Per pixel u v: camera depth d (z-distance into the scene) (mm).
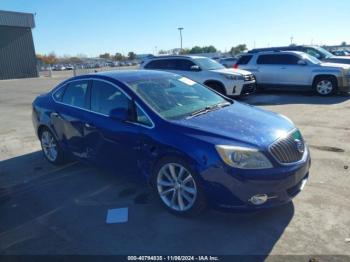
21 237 3727
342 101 11508
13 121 10430
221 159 3465
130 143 4230
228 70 12516
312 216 3801
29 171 5723
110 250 3404
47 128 5793
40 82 28875
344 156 5691
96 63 83062
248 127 3844
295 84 13625
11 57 38094
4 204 4539
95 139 4742
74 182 5113
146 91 4496
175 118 4102
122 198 4484
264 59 14305
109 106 4637
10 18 37156
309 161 4008
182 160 3732
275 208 3996
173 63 12914
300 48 17797
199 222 3801
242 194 3451
